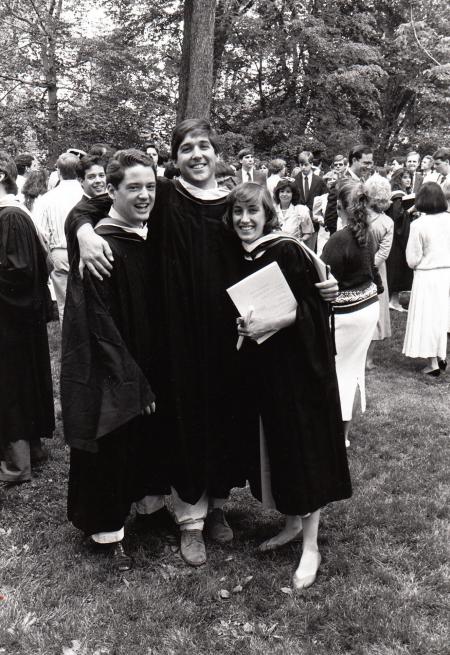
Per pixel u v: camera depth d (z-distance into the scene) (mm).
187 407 3088
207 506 3340
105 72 18172
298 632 2740
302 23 18922
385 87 21531
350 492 3115
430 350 6133
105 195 3215
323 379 2953
